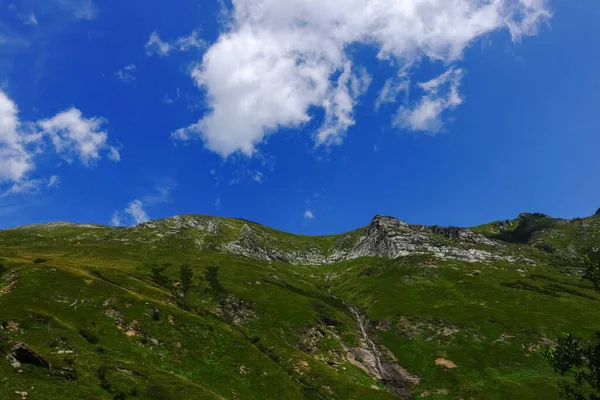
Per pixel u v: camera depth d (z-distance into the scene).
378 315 138.38
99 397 45.53
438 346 113.06
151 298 102.88
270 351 100.50
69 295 85.00
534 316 124.56
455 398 87.31
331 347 112.69
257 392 73.81
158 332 82.00
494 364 100.06
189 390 58.19
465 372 97.62
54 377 45.09
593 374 27.70
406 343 117.38
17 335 60.44
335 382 85.94
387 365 107.44
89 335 71.56
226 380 74.62
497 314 128.62
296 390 78.31
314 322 123.56
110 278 113.19
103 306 84.88
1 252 135.62
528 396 83.31
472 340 113.88
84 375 50.56
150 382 56.06
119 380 52.28
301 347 108.62
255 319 121.19
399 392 93.19
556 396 81.62
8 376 41.19
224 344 87.12
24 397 38.97
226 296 134.38
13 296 79.44
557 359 29.02
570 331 112.19
